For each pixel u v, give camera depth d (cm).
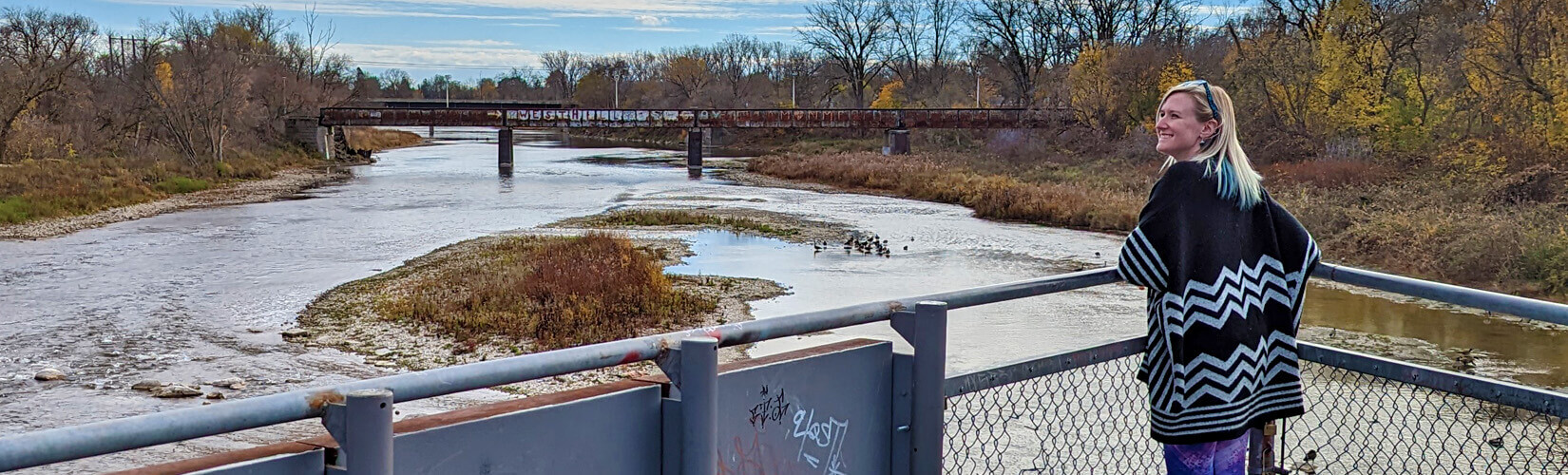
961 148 6712
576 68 19600
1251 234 285
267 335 1692
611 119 6381
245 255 2641
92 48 6375
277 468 188
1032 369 308
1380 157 3947
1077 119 6053
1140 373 303
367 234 3081
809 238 2986
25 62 5322
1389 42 4453
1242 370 277
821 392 268
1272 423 326
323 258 2569
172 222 3397
